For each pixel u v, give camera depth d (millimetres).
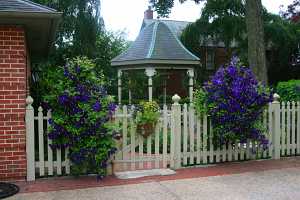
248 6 14297
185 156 8500
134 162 8094
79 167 7508
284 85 11789
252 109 8492
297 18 25406
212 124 8633
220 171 8039
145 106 8227
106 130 7348
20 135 7250
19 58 7254
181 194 6410
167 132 8711
